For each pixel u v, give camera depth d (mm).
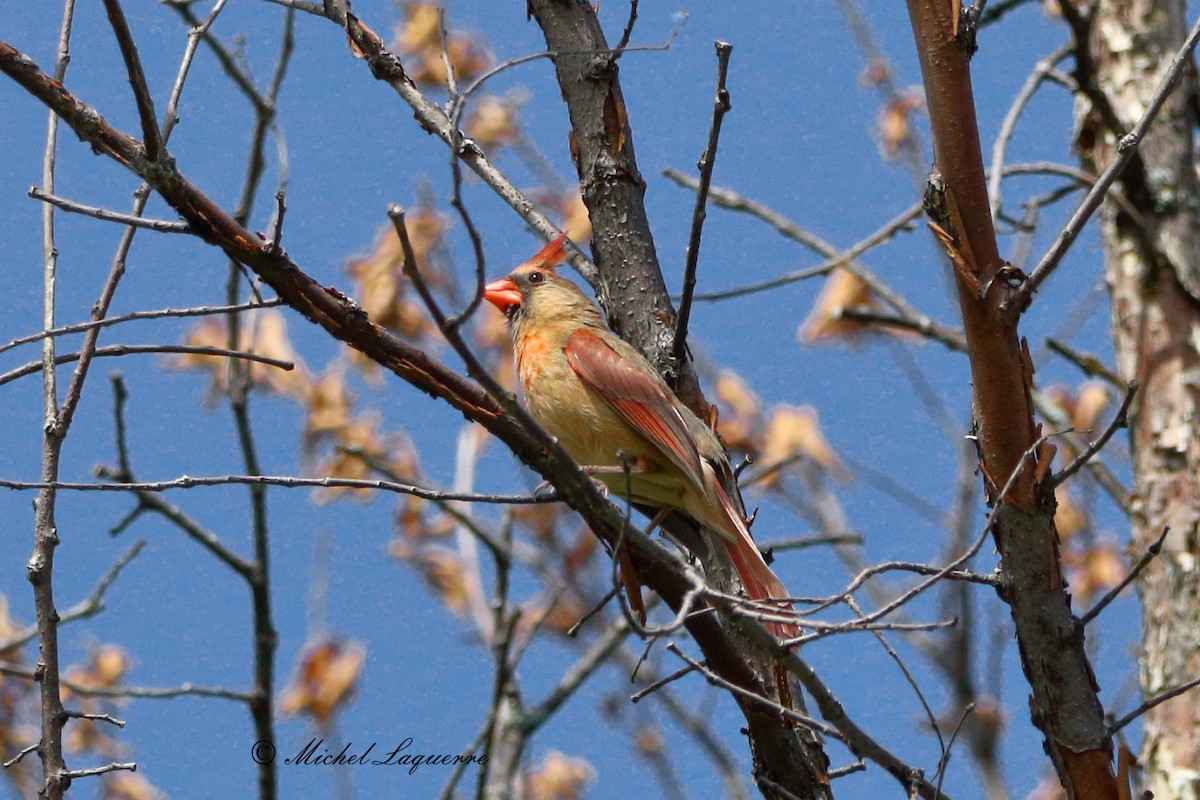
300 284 7344
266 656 10594
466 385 7516
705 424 9852
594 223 9805
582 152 9805
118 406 10172
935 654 13430
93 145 6988
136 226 7215
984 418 7422
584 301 11148
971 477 14016
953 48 7133
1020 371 7328
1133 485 11055
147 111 6918
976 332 7254
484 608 14273
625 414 9836
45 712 7141
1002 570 7656
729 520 9422
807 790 8547
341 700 12000
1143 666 10516
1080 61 11727
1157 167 11586
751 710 8516
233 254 7254
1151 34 11938
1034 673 7719
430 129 10102
